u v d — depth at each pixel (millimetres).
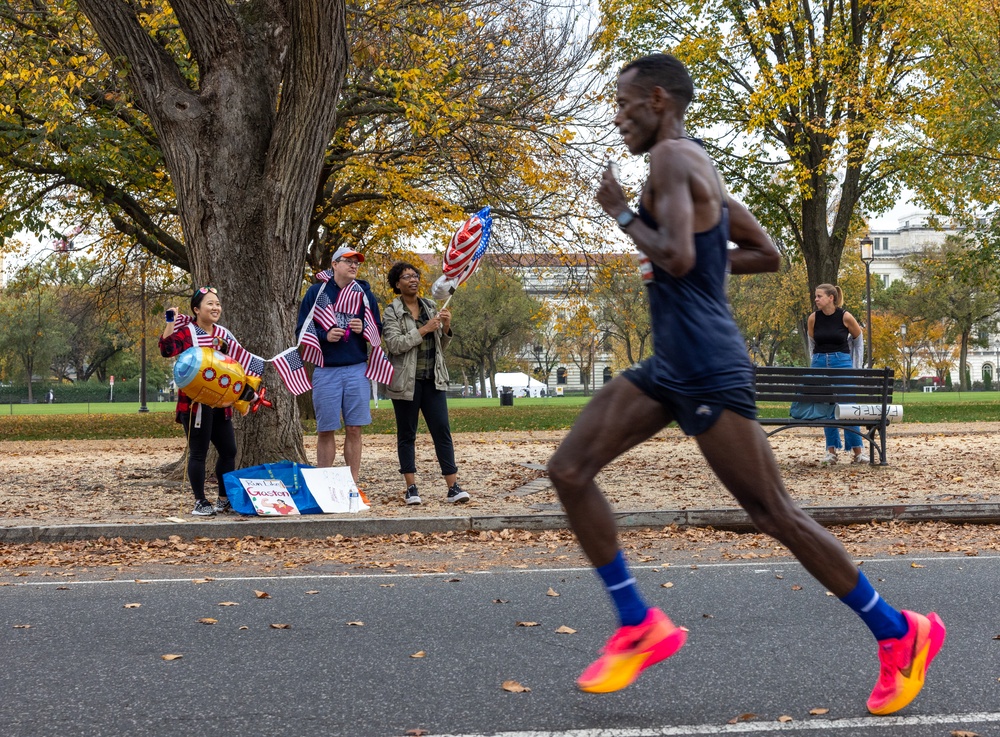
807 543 3035
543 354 86375
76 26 15375
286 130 9422
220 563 6426
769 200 26156
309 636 4367
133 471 12633
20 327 66250
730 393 2949
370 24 15539
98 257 23672
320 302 8375
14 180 18875
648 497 8828
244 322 9523
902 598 5051
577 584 5535
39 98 15258
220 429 8078
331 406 8406
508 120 17703
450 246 8500
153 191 19641
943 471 10914
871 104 23250
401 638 4312
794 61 23219
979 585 5355
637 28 25188
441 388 8719
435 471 11914
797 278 51188
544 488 9914
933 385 84375
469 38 17234
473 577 5785
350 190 21766
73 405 66188
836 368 11047
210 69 9562
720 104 25406
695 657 3920
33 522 7453
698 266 2969
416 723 3139
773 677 3627
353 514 7816
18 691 3543
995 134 21719
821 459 12648
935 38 22875
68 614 4848
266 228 9570
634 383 3082
